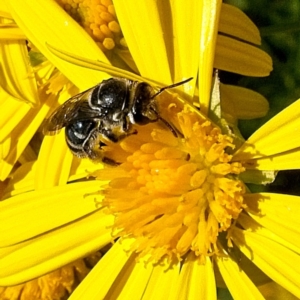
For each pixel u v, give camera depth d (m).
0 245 0.11
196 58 0.10
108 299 0.11
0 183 0.12
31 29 0.11
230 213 0.10
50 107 0.11
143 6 0.10
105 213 0.10
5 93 0.11
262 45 0.14
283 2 0.14
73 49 0.11
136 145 0.10
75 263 0.12
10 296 0.12
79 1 0.11
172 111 0.10
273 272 0.10
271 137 0.10
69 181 0.11
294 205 0.10
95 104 0.10
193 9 0.10
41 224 0.11
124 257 0.11
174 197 0.10
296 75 0.14
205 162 0.10
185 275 0.11
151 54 0.10
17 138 0.11
